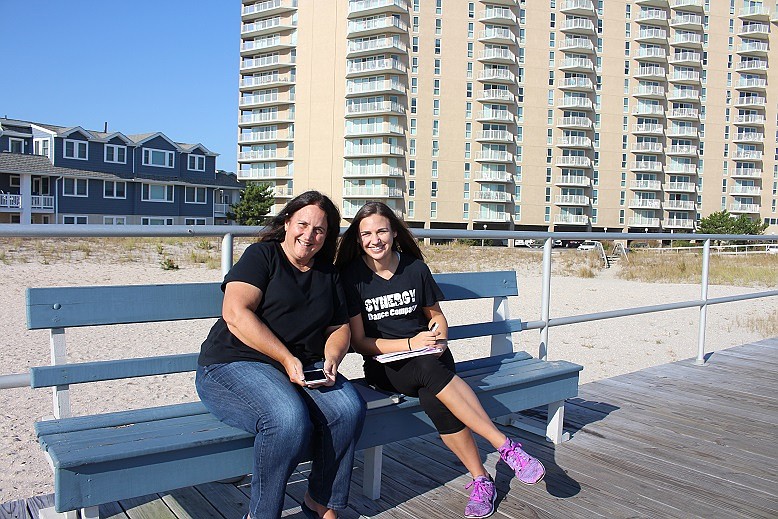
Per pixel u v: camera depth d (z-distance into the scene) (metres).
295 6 67.12
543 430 3.87
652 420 4.23
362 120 63.53
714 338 10.50
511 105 64.56
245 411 2.44
